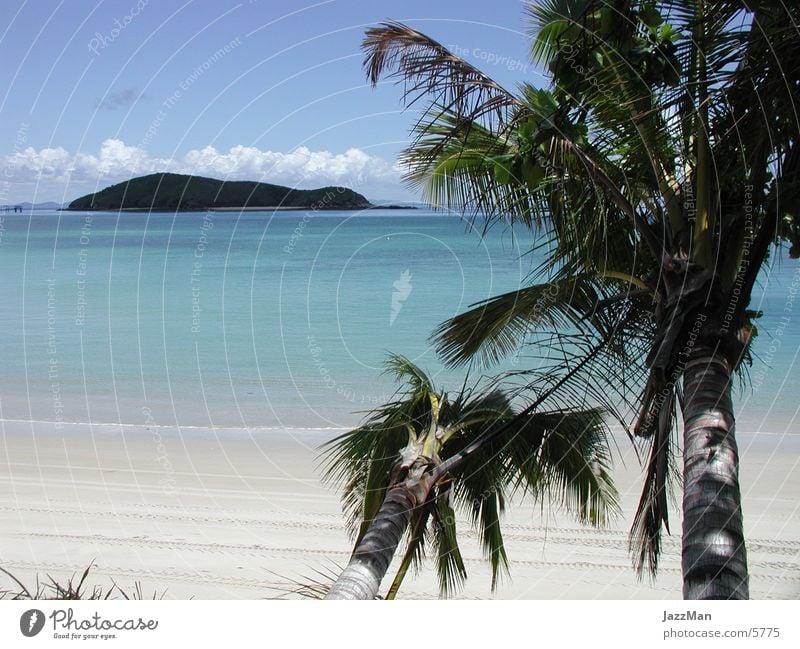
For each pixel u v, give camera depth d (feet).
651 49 17.25
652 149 18.56
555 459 21.20
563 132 17.52
